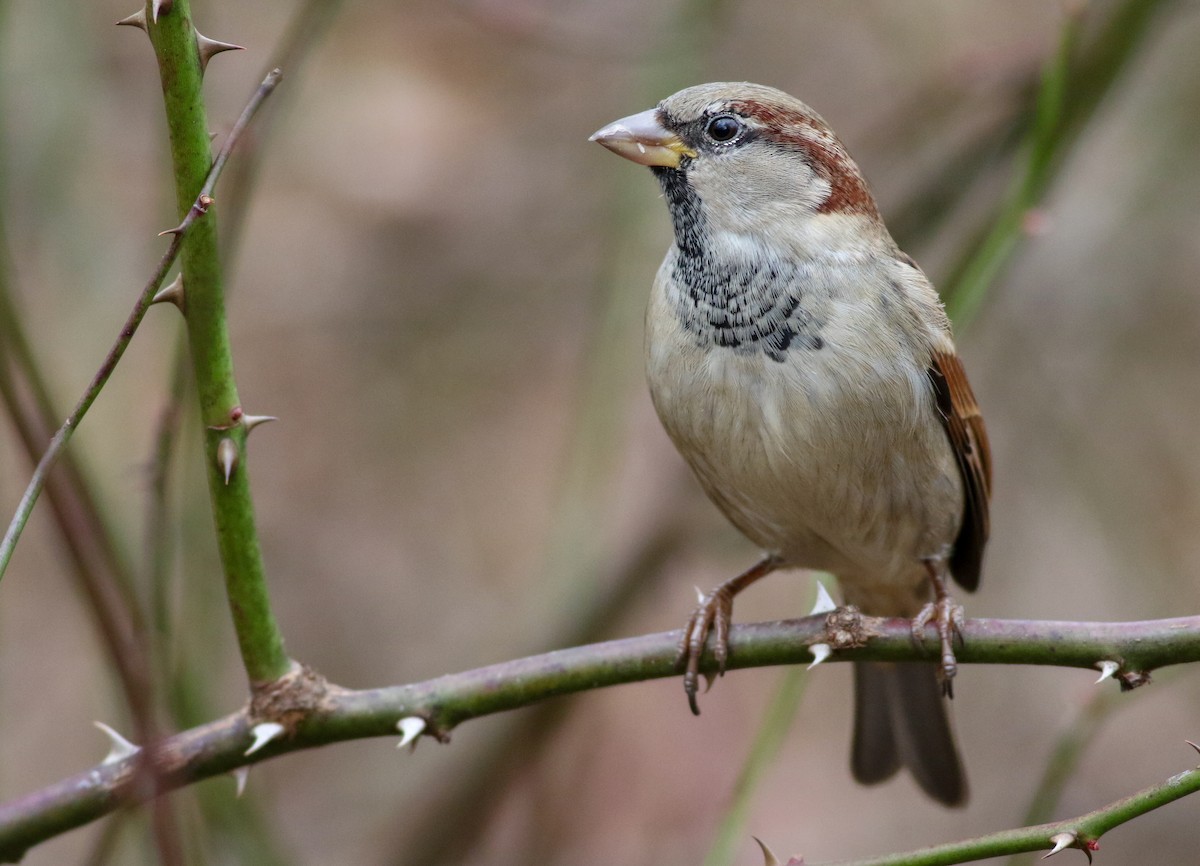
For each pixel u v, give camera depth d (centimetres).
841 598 784
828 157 680
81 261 998
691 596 1202
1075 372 1170
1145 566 1116
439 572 1174
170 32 444
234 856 794
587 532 974
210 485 503
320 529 1184
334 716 534
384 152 1152
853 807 1133
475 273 1195
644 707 1067
